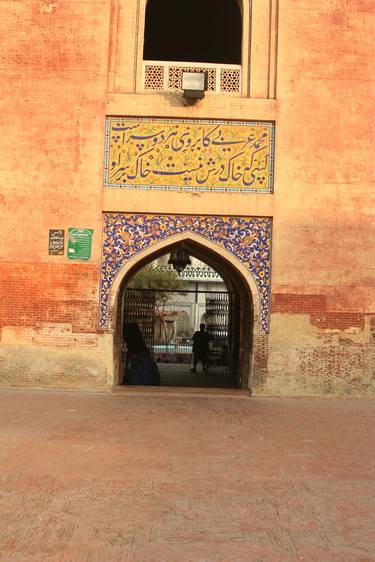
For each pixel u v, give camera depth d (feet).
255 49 30.19
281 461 16.29
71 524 11.03
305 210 29.17
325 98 29.66
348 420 22.82
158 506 12.23
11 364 28.48
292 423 22.04
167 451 17.16
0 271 28.73
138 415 23.02
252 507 12.29
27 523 11.03
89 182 29.09
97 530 10.77
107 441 18.25
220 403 26.61
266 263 29.12
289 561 9.55
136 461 15.90
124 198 29.04
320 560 9.61
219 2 39.83
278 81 29.66
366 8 30.14
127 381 33.09
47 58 29.71
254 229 29.27
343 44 29.96
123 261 29.09
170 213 29.19
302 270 28.91
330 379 28.55
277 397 28.48
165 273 86.53
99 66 29.71
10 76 29.58
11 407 23.79
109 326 28.73
